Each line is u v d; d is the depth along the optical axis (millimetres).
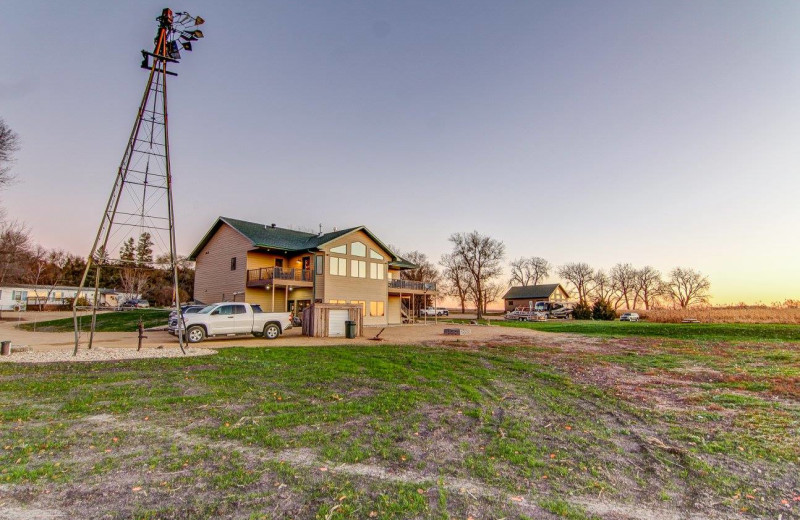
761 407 7309
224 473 4371
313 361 11883
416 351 14734
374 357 12930
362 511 3652
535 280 86938
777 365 11625
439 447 5285
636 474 4594
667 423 6453
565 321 44375
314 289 29844
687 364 12023
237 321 18531
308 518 3520
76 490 3951
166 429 5766
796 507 3893
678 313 40500
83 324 27781
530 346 16781
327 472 4457
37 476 4219
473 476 4457
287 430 5785
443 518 3578
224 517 3516
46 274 63500
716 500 4020
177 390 8086
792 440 5645
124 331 23766
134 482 4141
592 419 6645
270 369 10469
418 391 8320
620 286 91375
